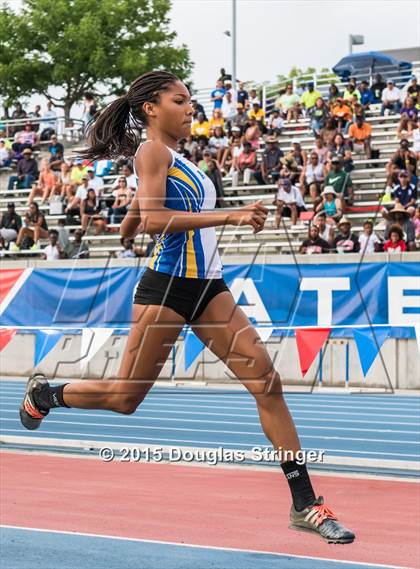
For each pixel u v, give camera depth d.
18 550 4.79
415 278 13.98
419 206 16.97
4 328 9.24
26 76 39.62
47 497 6.35
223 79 24.77
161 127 3.97
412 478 7.24
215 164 18.36
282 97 23.17
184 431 10.45
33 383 4.13
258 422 11.40
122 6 39.06
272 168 19.25
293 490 4.02
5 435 9.13
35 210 19.06
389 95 21.70
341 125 20.28
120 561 4.57
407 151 17.55
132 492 6.58
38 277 15.30
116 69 39.06
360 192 18.48
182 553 4.76
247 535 5.23
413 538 5.19
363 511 6.00
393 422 11.38
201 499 6.35
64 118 25.23
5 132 26.83
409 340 14.45
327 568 4.47
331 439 9.83
